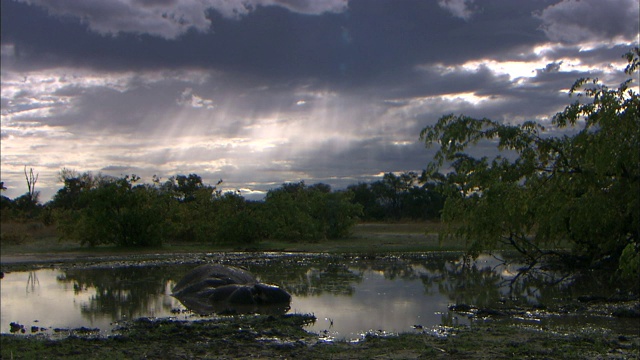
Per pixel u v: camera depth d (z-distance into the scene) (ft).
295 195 136.26
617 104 34.78
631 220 42.22
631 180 36.55
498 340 32.63
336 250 94.73
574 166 41.39
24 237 109.09
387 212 219.61
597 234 47.60
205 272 54.65
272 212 113.39
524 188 45.44
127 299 50.19
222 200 116.47
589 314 41.60
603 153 35.27
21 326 38.29
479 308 43.62
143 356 29.66
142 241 100.22
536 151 43.16
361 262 79.66
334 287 56.08
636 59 34.42
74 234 99.60
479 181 48.29
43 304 47.75
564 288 54.29
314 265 76.07
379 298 49.60
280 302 47.26
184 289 52.08
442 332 35.63
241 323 38.34
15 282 60.95
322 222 117.91
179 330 36.14
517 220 50.34
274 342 32.91
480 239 51.60
